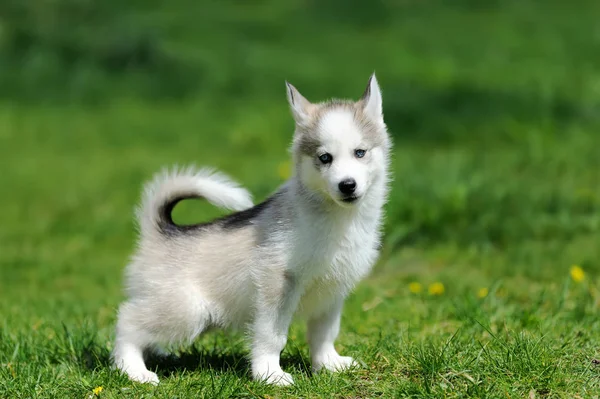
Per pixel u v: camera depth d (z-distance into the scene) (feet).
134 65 88.74
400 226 41.45
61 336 28.99
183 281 24.47
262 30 103.91
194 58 90.84
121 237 48.49
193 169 26.27
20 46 90.48
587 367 23.07
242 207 25.39
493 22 106.32
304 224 23.32
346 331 29.35
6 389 23.57
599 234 41.22
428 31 103.04
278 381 23.27
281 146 66.39
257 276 23.54
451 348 24.38
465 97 74.08
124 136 70.54
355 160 23.36
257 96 80.33
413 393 22.04
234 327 24.95
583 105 71.41
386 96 74.33
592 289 32.48
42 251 46.21
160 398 22.53
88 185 57.72
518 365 22.84
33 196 55.98
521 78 82.02
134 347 24.89
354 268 24.11
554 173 52.34
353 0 113.80
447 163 52.31
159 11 110.52
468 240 41.47
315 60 91.15
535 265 37.27
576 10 111.45
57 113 77.87
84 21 96.58
